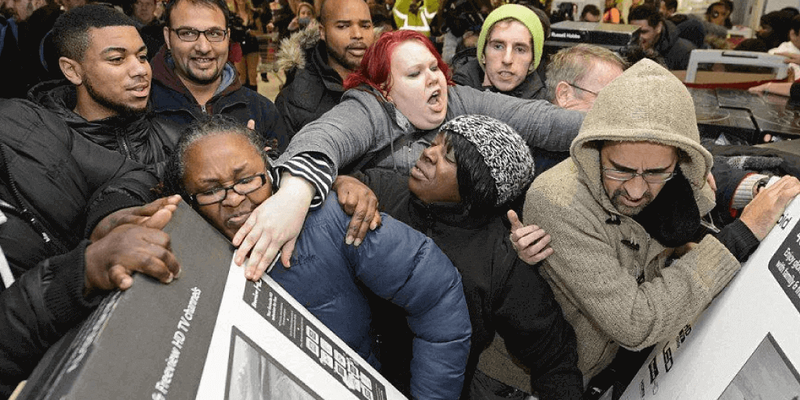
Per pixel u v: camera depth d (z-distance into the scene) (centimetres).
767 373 83
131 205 105
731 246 105
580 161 110
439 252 106
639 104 101
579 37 243
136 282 64
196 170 91
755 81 274
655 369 119
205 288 73
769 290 91
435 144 112
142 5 355
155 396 53
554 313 118
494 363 142
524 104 155
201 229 84
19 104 131
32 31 285
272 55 731
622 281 112
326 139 121
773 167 147
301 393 71
